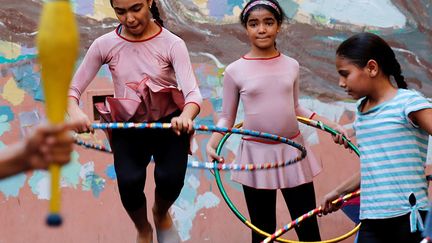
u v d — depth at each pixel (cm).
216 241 688
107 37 537
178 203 687
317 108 702
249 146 606
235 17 696
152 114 528
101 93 674
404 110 448
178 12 693
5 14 669
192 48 693
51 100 191
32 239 670
